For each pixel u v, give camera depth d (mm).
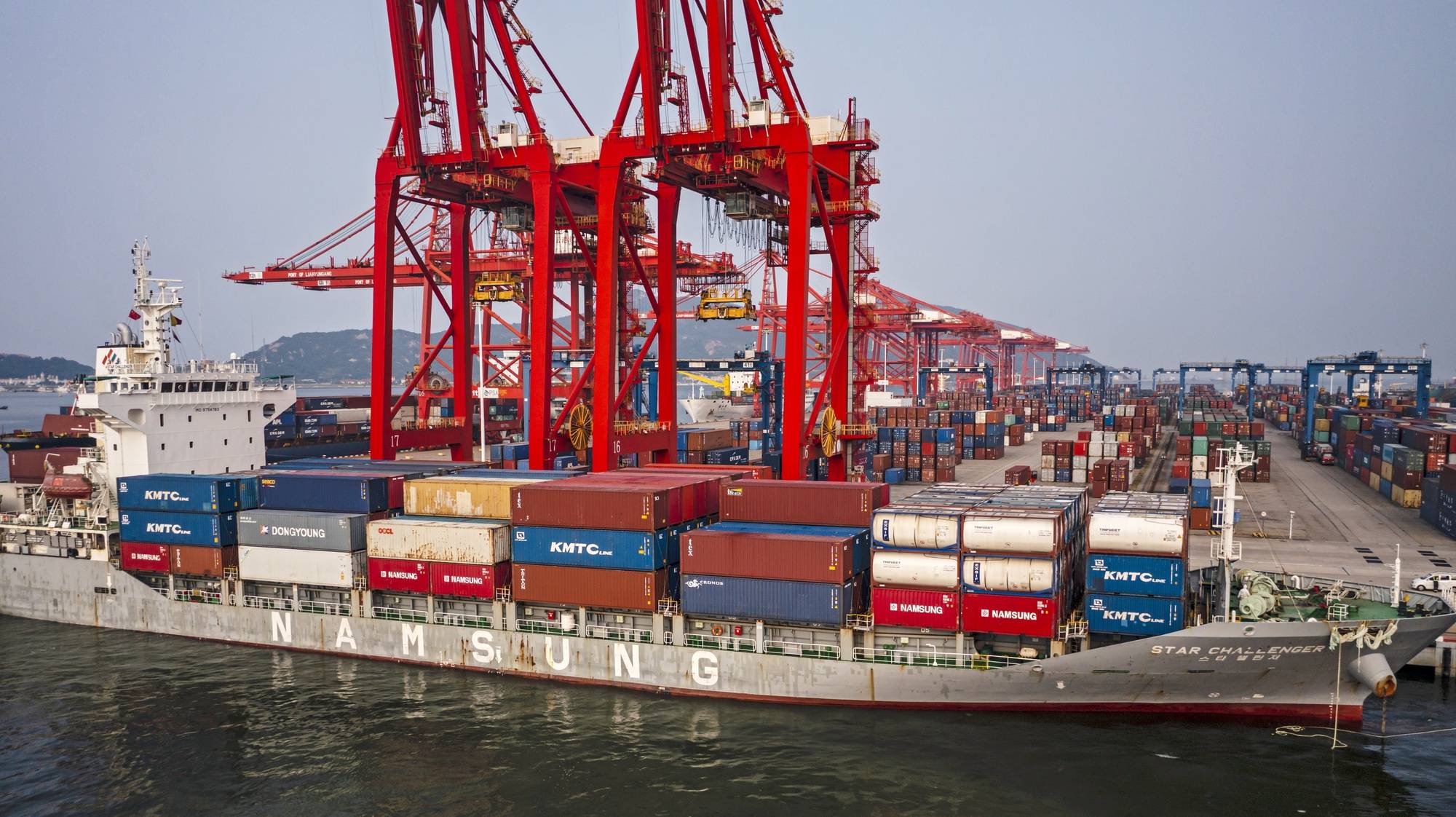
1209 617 32688
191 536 43344
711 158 44750
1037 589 30953
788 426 43406
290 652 42125
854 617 33750
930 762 30031
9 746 33062
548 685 37312
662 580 35938
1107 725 32250
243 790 29609
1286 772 29062
